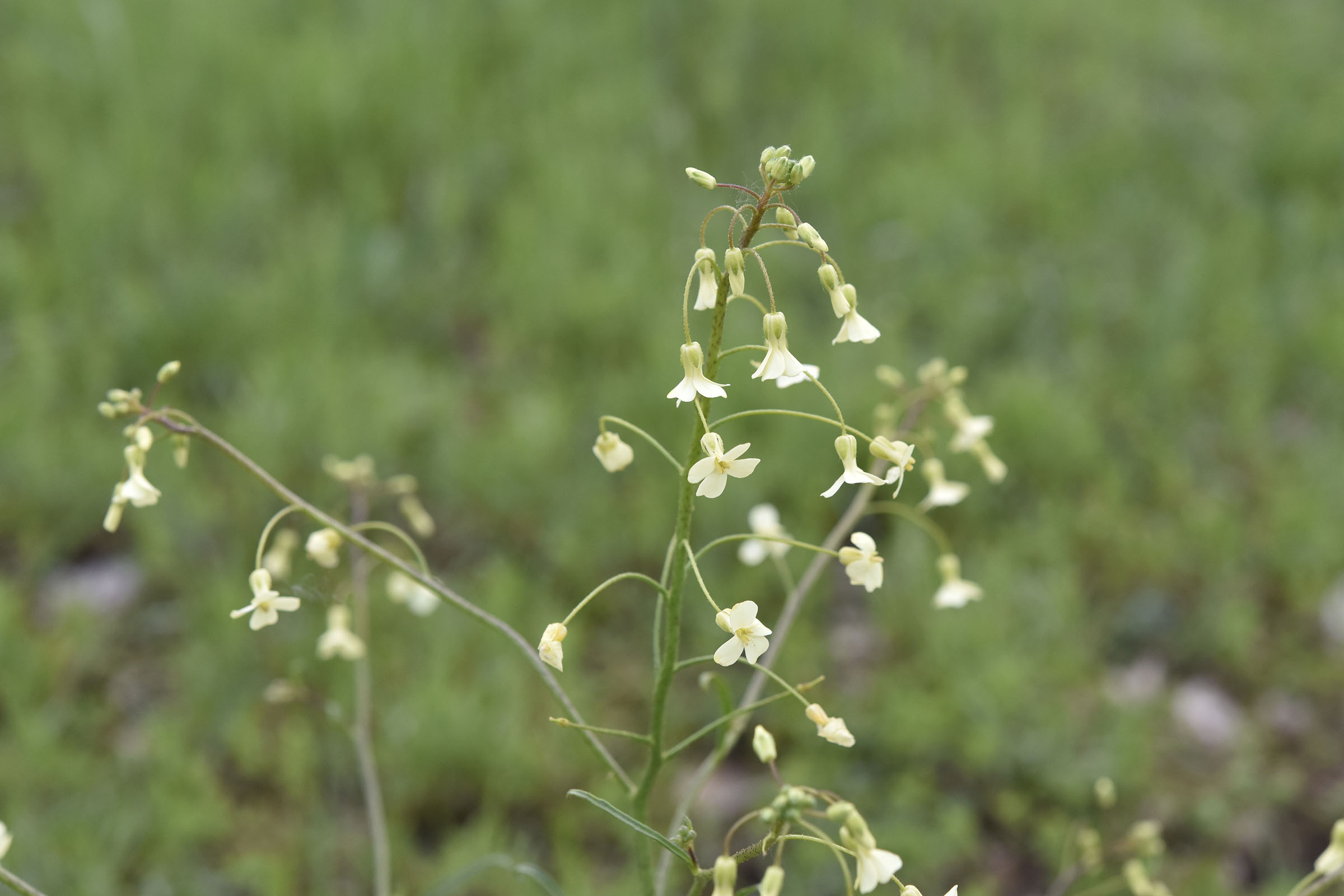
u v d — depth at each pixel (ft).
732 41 5.20
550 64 4.97
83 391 3.36
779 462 3.12
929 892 2.36
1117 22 5.91
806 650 2.72
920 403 2.03
